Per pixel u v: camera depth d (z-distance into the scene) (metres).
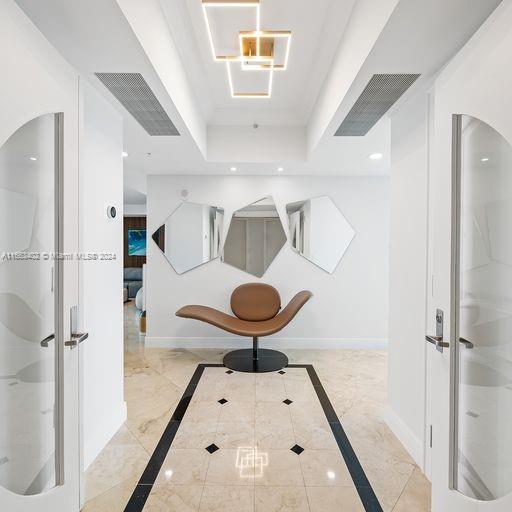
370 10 1.44
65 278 1.32
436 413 1.39
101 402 1.96
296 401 2.56
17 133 1.15
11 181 1.13
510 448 1.09
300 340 3.96
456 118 1.26
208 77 2.54
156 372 3.16
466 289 1.29
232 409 2.43
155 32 1.61
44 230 1.28
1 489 1.00
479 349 1.23
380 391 2.75
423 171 1.79
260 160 3.29
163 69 1.75
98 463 1.81
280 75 2.50
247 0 1.66
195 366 3.32
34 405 1.25
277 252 3.97
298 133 3.29
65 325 1.32
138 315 5.43
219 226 3.95
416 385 1.86
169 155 3.09
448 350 1.30
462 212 1.29
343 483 1.67
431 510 1.45
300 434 2.11
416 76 1.67
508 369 1.10
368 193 3.98
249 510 1.49
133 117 2.20
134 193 6.56
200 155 3.09
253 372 3.15
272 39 2.03
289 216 3.96
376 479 1.70
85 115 1.76
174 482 1.67
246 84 2.65
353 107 2.04
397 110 2.09
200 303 3.98
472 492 1.24
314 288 3.99
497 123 1.03
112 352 2.09
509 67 0.97
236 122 3.25
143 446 1.97
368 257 3.99
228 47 2.16
